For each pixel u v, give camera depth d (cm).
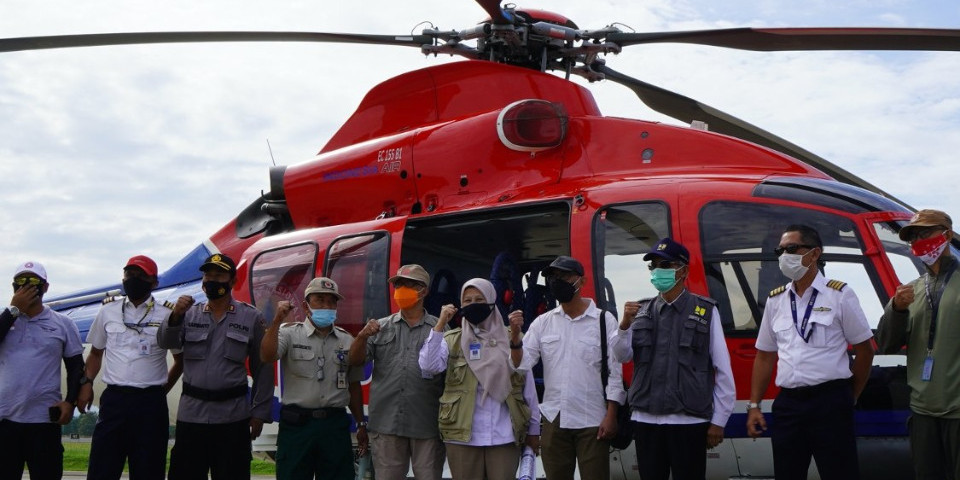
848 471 471
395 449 569
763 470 573
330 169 829
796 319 489
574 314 545
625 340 514
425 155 772
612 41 791
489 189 743
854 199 598
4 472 624
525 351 548
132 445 613
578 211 658
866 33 665
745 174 647
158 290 984
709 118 816
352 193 814
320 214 841
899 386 552
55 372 646
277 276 806
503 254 704
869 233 579
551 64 848
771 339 506
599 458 525
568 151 727
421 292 577
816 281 491
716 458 585
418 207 771
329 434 580
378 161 799
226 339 601
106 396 614
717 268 598
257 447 764
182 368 652
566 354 538
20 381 627
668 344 504
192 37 782
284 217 889
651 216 629
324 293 582
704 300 511
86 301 1054
